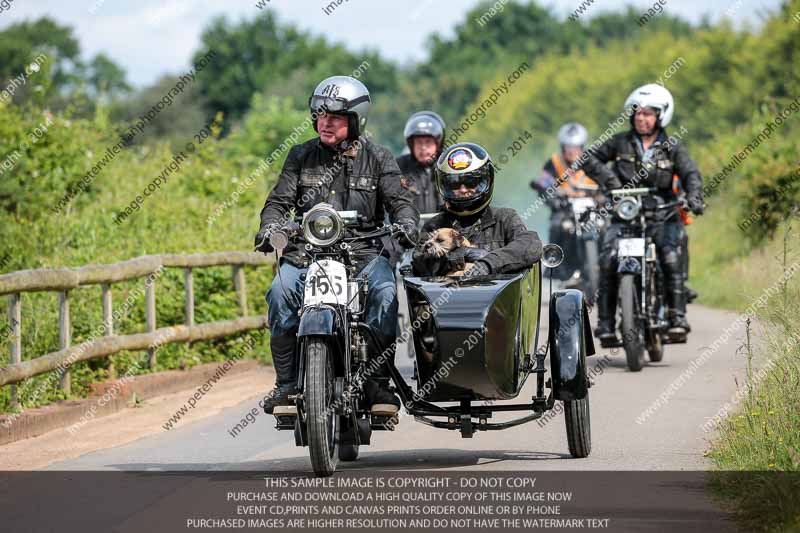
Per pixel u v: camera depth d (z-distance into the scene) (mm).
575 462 28359
